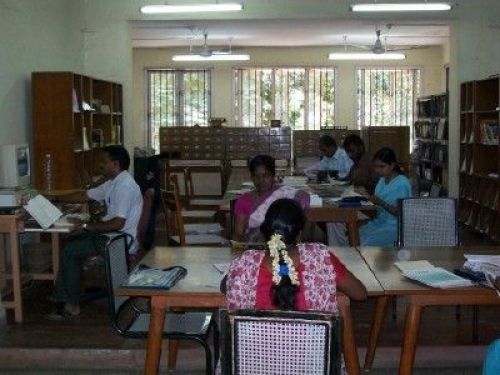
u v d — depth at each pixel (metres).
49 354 4.23
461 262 3.54
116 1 9.12
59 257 5.06
